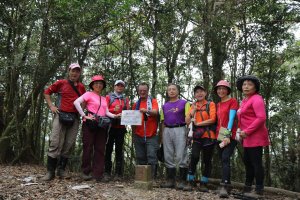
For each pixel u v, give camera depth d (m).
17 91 8.52
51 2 7.54
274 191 6.54
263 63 8.94
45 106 11.39
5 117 8.48
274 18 8.02
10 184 4.94
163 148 5.81
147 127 6.01
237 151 9.21
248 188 5.22
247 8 8.29
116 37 10.20
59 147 5.53
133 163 10.08
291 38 8.60
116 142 6.32
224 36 8.27
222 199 4.82
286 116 9.25
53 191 4.54
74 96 5.61
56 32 8.14
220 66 8.51
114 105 6.15
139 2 8.30
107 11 7.61
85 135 5.59
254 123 4.79
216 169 8.41
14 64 7.65
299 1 7.61
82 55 9.27
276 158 9.59
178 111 5.63
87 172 5.62
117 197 4.48
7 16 7.86
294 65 9.26
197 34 8.41
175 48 8.80
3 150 8.09
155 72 9.22
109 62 9.75
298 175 8.95
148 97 6.10
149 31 9.13
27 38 7.90
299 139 9.26
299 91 9.41
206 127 5.48
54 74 8.80
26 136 8.39
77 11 7.40
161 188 5.55
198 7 8.55
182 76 9.47
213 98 8.53
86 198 4.28
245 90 5.07
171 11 8.73
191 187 5.68
